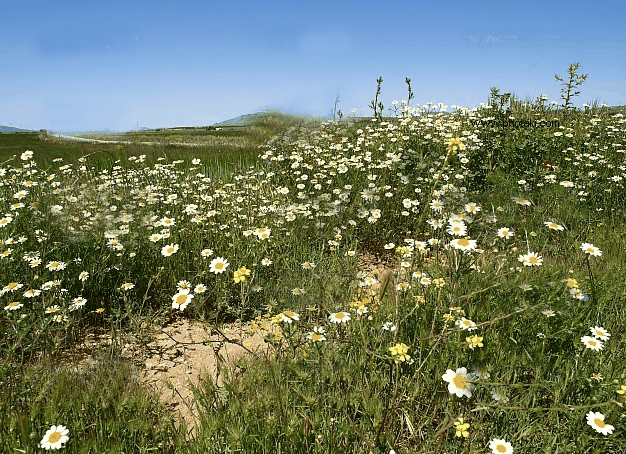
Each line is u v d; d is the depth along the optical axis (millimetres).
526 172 6539
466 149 6434
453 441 2035
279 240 4535
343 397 2166
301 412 2172
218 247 4281
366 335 2617
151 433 2162
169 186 6254
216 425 2094
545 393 2283
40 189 4910
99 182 6375
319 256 4504
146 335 3330
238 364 2486
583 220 5031
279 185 6688
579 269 3688
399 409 2195
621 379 2139
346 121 9078
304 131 8578
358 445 2059
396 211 5363
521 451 2027
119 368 2787
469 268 2693
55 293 3312
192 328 3539
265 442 2008
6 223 3797
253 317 3578
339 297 2967
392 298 3172
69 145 18312
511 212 4582
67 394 2338
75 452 1999
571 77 8531
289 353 2475
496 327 2594
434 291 2988
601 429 1874
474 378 1868
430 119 8031
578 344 2484
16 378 2439
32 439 2002
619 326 2760
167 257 3992
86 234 4066
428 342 2389
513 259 3176
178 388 2766
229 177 7566
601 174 6559
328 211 5168
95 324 3559
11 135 26734
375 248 5137
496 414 2143
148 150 13195
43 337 2922
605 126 8828
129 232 4160
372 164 6398
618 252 4219
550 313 2521
